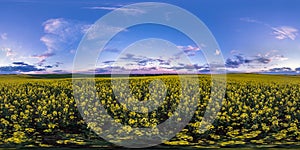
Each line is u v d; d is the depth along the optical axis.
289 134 11.36
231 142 10.74
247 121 12.16
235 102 12.87
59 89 13.30
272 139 10.98
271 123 12.09
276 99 13.48
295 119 12.38
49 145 10.34
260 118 12.31
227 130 11.80
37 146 10.23
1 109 12.56
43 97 13.17
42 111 12.30
